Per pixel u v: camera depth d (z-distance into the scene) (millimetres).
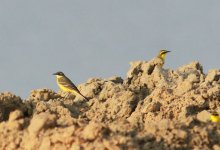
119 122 20078
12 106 23156
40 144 18594
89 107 26188
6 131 19469
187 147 19156
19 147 19062
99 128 18016
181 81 26703
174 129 19422
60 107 23891
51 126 18906
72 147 17750
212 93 24312
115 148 17547
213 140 19719
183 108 23547
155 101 24438
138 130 19422
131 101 25094
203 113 22234
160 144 18828
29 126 19016
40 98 27484
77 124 19062
